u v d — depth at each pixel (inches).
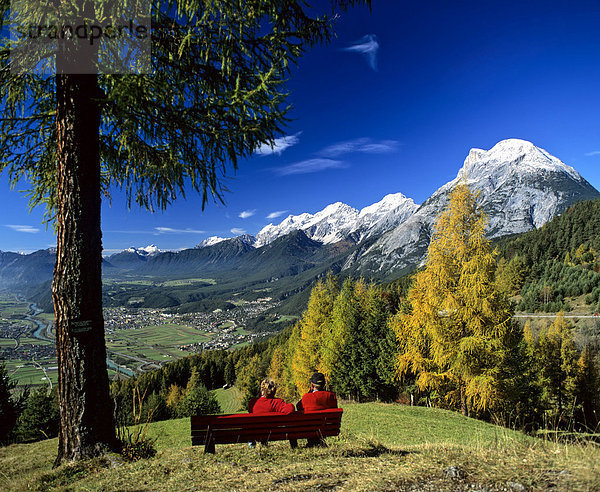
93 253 191.5
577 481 114.0
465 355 599.8
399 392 1137.4
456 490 120.8
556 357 1182.3
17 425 885.8
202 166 192.7
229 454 197.2
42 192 241.9
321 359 1170.0
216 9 165.9
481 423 603.2
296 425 210.5
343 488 130.6
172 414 1875.0
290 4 179.5
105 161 231.9
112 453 184.4
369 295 1311.5
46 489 150.6
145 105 176.9
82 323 185.2
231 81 201.2
